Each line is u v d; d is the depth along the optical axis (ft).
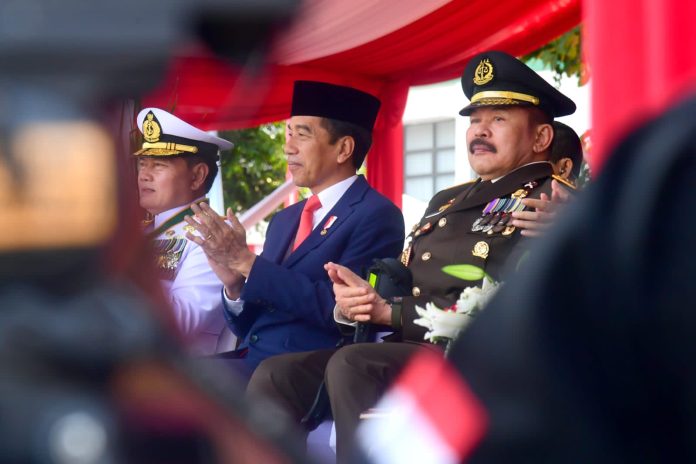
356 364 29.78
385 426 7.26
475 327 6.77
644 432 6.15
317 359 34.09
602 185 6.35
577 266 6.24
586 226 6.25
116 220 5.65
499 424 6.41
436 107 110.11
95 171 5.52
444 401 6.79
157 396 5.72
